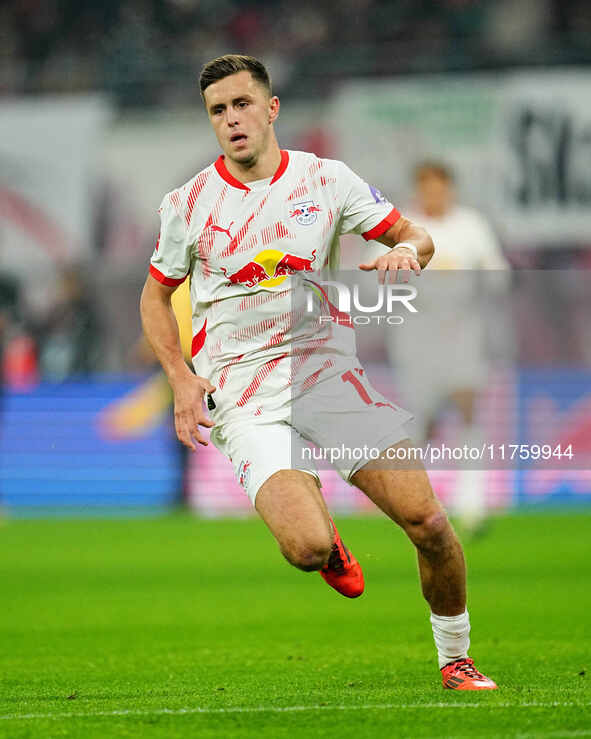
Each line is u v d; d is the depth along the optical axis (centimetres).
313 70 5969
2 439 5834
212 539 4359
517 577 3169
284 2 7500
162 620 2595
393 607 2752
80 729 1360
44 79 6303
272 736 1298
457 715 1392
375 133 5816
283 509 1531
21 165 6175
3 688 1773
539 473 5203
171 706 1523
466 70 5853
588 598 2794
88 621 2591
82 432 5784
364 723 1358
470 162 5709
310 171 1666
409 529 1539
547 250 5641
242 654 2125
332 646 2208
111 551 4012
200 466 5625
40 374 6009
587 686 1659
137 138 6125
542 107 5666
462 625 1611
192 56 7281
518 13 7031
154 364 5762
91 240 6122
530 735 1271
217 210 1652
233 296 1662
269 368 1658
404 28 7194
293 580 3266
